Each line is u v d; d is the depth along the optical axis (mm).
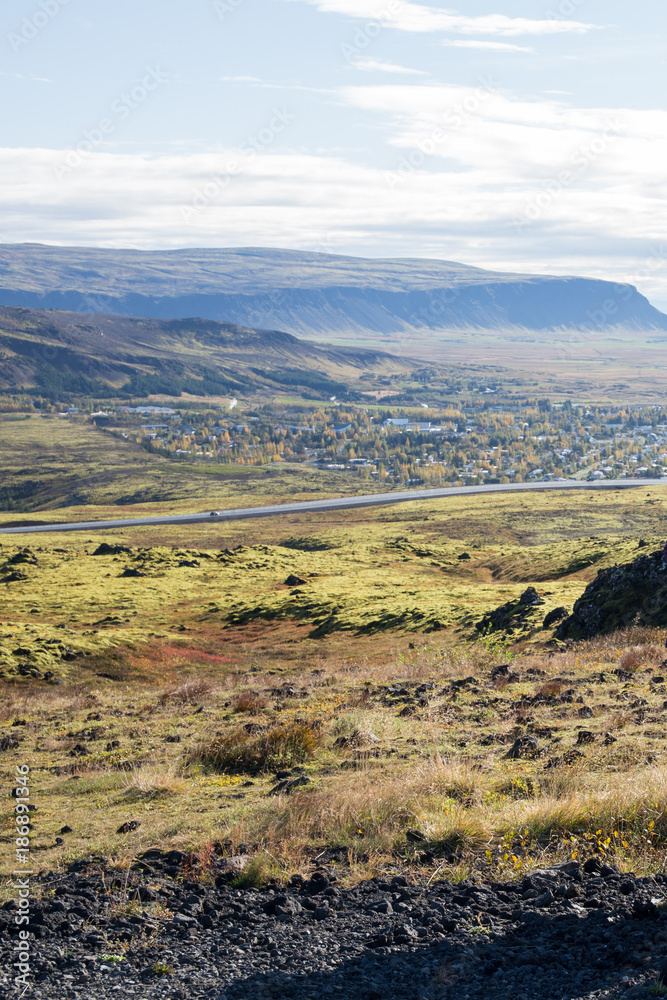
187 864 7328
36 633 49000
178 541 147875
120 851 8039
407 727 13297
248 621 64938
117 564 100938
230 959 5152
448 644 39906
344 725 13805
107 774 12688
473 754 10570
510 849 6848
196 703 21391
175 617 69875
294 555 106938
